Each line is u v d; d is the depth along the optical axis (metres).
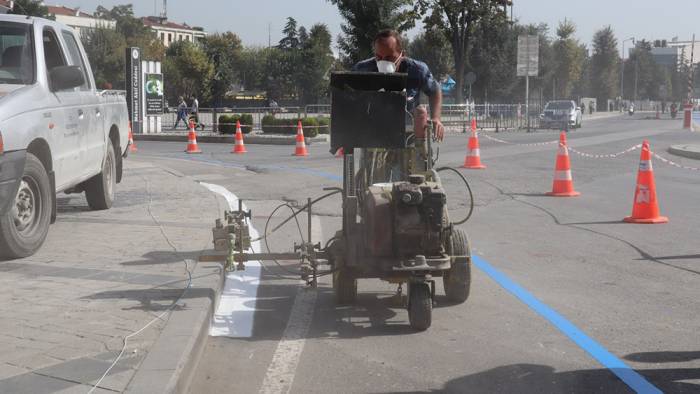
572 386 4.16
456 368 4.45
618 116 77.50
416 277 5.11
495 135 32.47
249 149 24.30
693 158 20.09
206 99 73.00
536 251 7.93
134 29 106.88
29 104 6.97
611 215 10.35
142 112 32.44
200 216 9.20
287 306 5.82
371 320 5.45
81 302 5.24
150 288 5.64
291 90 91.94
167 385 3.69
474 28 51.34
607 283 6.56
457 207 10.98
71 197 11.13
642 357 4.63
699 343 4.91
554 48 78.94
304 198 11.59
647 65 130.88
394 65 6.19
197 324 4.70
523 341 4.96
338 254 5.36
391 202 5.21
